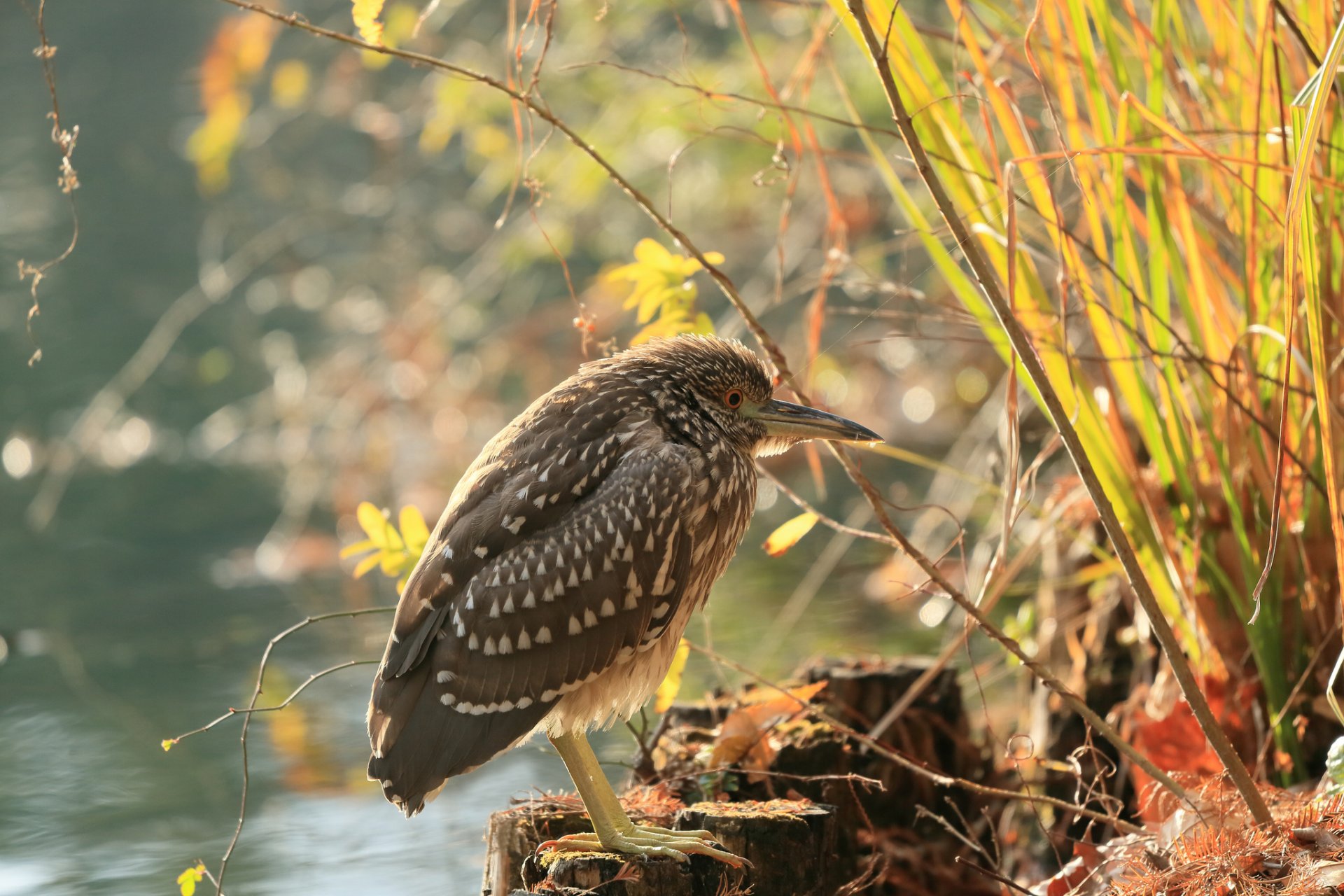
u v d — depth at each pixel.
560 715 7.24
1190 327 8.30
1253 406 8.16
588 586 7.15
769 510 19.47
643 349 8.03
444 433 22.45
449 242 26.00
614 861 6.77
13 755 13.08
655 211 7.82
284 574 18.23
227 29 16.70
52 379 25.11
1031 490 8.45
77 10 43.41
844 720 9.27
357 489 20.78
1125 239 8.02
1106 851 7.53
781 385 8.16
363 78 22.19
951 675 9.45
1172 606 8.45
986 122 7.97
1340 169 7.71
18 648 15.91
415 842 11.21
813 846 7.01
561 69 8.54
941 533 16.42
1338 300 7.91
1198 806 7.14
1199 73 8.66
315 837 11.39
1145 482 8.92
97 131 37.91
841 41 16.89
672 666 8.51
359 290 26.56
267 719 13.88
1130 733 8.96
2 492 21.36
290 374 24.48
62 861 11.09
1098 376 10.23
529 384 23.66
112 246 31.12
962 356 22.31
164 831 11.54
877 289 10.54
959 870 8.96
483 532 7.18
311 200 27.36
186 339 27.00
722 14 9.61
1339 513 6.25
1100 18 7.89
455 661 7.05
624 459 7.42
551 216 19.17
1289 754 8.16
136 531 19.75
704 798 8.14
